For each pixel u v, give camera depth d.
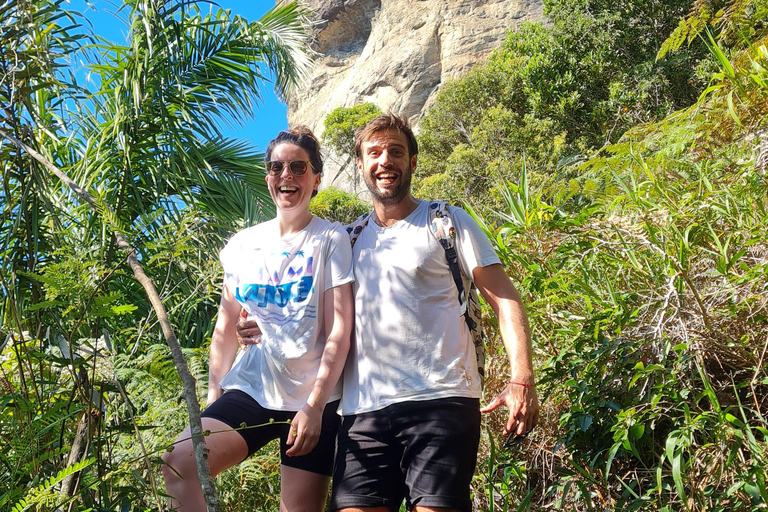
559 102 14.16
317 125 32.69
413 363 1.87
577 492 2.02
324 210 16.08
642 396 1.99
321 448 2.06
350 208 16.12
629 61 13.84
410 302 1.91
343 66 33.62
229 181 6.63
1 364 1.74
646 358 2.11
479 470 2.34
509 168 12.30
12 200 2.19
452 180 13.59
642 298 2.22
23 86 2.16
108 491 1.43
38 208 2.23
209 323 5.35
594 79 14.00
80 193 1.62
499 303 1.96
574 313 2.41
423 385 1.84
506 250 2.44
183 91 6.09
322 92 33.69
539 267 2.45
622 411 1.90
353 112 22.66
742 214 2.31
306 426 1.86
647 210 2.41
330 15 33.69
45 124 2.87
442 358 1.87
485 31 28.19
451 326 1.91
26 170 2.20
